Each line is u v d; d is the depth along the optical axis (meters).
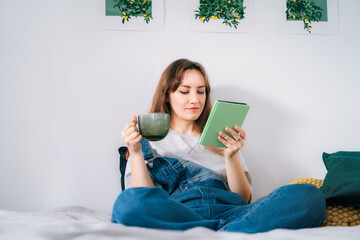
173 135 1.62
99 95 1.91
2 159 1.83
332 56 2.05
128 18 1.95
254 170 1.94
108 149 1.88
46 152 1.85
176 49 1.96
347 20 2.07
